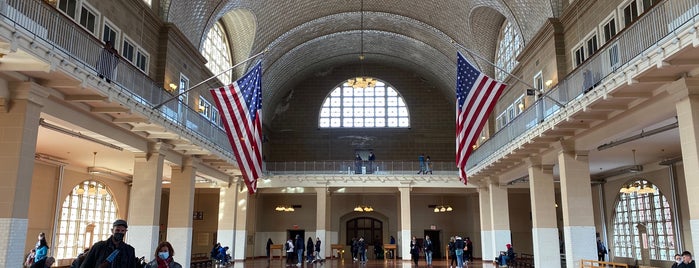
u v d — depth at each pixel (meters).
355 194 35.75
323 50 33.50
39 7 10.80
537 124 16.33
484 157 24.22
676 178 22.03
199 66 21.50
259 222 34.53
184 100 19.66
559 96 15.85
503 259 23.64
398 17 28.02
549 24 17.97
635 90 11.76
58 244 22.69
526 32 20.64
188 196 19.59
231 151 22.33
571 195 15.89
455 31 26.41
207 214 34.47
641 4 13.58
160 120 15.15
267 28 26.28
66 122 12.58
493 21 24.70
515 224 34.44
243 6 23.14
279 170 30.22
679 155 21.17
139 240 16.42
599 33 15.56
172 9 18.31
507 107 24.12
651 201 24.25
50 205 22.00
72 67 10.84
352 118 36.72
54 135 16.75
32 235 20.83
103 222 26.41
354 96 37.03
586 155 16.16
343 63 37.25
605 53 13.32
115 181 27.42
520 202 34.78
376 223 35.91
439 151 36.03
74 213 24.02
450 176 29.31
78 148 19.14
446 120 36.44
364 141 36.28
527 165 20.02
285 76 34.06
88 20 14.07
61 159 21.81
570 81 15.23
